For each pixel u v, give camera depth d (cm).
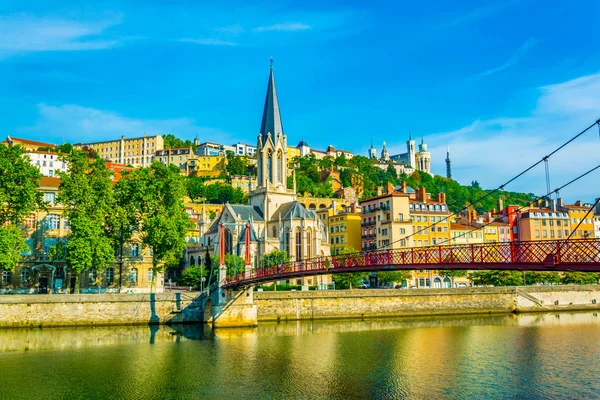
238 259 12088
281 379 6047
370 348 7738
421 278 15462
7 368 6319
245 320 9381
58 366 6425
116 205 10169
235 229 15275
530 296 12525
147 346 7581
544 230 17412
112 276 11162
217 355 7106
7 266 8619
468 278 15750
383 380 6050
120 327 8988
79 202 9700
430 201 17088
